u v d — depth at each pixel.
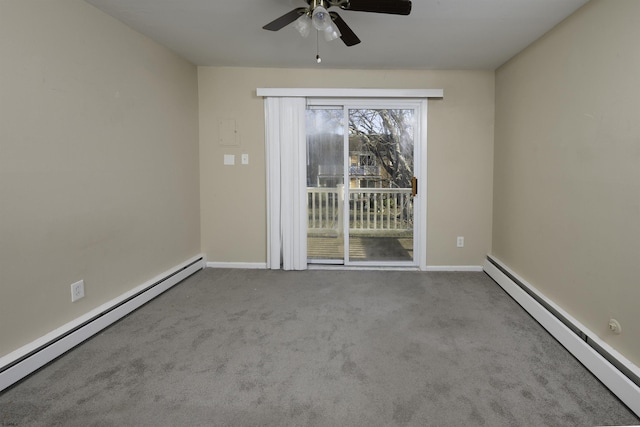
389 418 1.51
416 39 2.75
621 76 1.76
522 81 2.93
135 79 2.67
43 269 1.93
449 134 3.63
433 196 3.68
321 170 3.81
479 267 3.72
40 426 1.45
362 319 2.52
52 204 1.97
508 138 3.23
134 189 2.69
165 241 3.14
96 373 1.83
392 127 3.74
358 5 1.86
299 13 2.02
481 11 2.25
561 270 2.32
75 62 2.11
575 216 2.16
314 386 1.74
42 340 1.90
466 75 3.58
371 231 3.86
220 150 3.74
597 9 1.96
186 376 1.81
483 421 1.49
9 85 1.71
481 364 1.93
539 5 2.13
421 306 2.76
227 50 3.11
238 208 3.79
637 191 1.66
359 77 3.60
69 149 2.08
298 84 3.62
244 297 2.95
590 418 1.50
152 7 2.27
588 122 2.04
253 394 1.67
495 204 3.56
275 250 3.74
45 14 1.90
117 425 1.46
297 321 2.48
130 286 2.68
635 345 1.66
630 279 1.70
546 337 2.24
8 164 1.72
